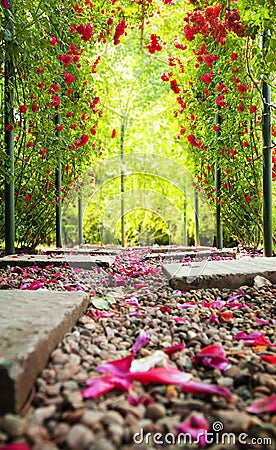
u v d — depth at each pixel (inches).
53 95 171.0
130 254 156.3
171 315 69.9
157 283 95.3
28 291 71.6
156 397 37.4
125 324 62.1
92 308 68.1
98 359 46.4
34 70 148.2
